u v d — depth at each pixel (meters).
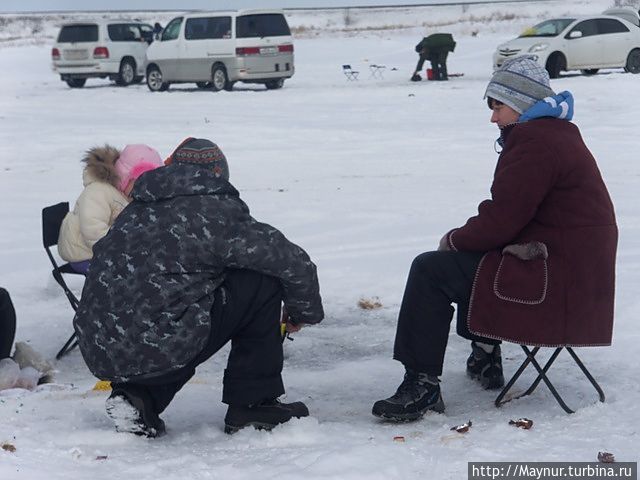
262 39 25.19
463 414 4.36
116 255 3.89
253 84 28.11
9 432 3.96
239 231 3.86
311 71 30.77
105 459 3.66
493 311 4.12
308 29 53.22
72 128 17.36
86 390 4.77
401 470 3.50
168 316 3.82
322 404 4.63
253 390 4.06
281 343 4.13
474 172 11.92
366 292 6.68
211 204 3.87
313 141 15.27
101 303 3.87
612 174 11.34
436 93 22.02
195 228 3.84
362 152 13.98
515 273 4.09
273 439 3.95
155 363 3.84
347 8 60.72
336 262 7.44
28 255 7.92
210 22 25.69
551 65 24.97
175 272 3.84
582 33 25.23
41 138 16.11
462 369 5.11
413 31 49.19
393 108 19.58
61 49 28.20
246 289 3.98
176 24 26.23
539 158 4.09
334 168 12.57
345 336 5.84
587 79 23.12
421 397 4.24
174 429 4.23
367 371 5.14
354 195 10.41
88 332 3.90
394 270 7.15
